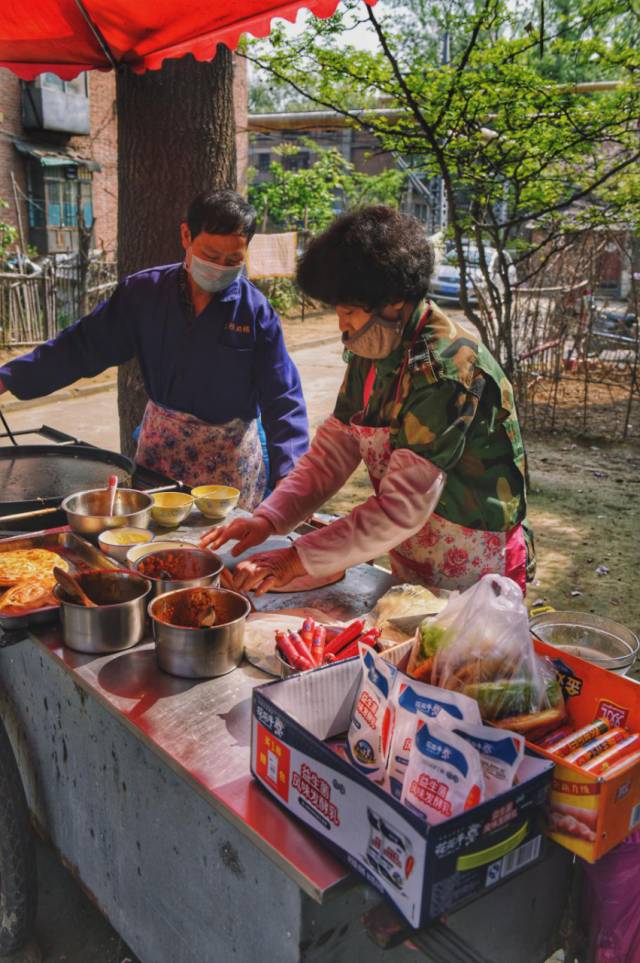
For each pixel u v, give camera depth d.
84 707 1.79
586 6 4.55
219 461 2.87
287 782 1.24
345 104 5.34
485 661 1.27
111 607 1.68
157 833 1.62
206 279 2.48
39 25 3.04
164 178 3.85
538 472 6.82
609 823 1.17
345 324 1.59
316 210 16.83
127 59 3.44
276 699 1.30
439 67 4.87
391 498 1.61
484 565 1.88
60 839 2.07
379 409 1.78
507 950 1.51
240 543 1.92
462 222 5.74
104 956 2.12
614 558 5.03
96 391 9.04
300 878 1.15
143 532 2.16
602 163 5.47
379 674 1.25
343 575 2.13
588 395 9.51
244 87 17.12
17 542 2.12
